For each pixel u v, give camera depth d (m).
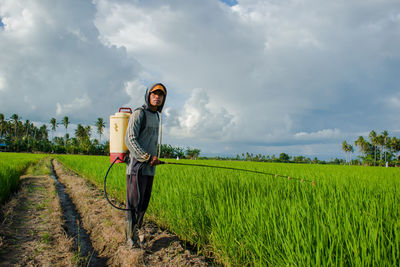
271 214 2.49
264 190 3.72
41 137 97.88
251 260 2.26
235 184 4.25
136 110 2.80
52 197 6.12
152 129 2.86
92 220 4.25
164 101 2.93
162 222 3.82
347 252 1.79
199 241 2.89
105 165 11.41
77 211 5.29
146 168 2.83
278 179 4.95
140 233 3.20
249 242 2.29
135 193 2.81
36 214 4.63
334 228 1.95
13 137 85.56
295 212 2.40
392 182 5.70
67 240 3.29
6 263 2.65
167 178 5.73
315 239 1.97
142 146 2.83
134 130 2.71
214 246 2.67
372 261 1.64
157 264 2.52
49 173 11.81
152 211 4.15
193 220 3.19
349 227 1.92
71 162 15.47
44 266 2.62
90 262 2.93
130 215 2.89
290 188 3.84
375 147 88.25
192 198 3.58
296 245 1.90
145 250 2.82
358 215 2.17
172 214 3.56
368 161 79.44
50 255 2.89
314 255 1.82
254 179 5.02
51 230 3.75
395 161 74.44
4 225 3.84
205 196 3.60
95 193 6.17
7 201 5.62
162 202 4.01
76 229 4.15
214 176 5.49
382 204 2.71
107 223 3.75
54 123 85.12
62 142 92.62
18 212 4.70
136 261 2.52
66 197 6.73
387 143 86.25
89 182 8.37
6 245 3.07
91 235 3.85
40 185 8.10
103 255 3.12
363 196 3.19
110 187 6.30
